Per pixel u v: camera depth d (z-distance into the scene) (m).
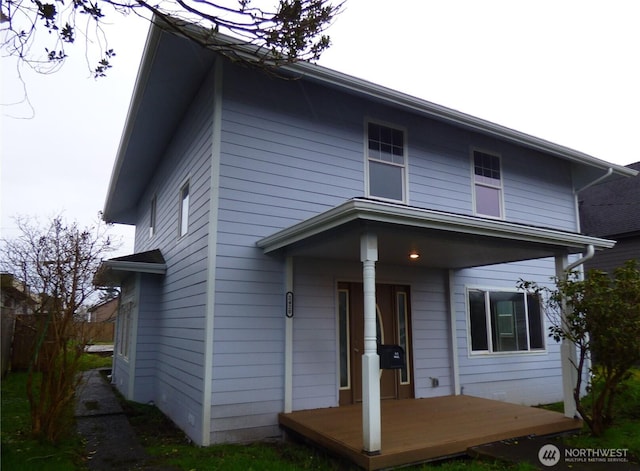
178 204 8.21
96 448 5.61
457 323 8.20
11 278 12.08
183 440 6.20
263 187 6.55
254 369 6.05
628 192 15.70
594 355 6.02
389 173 7.84
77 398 6.67
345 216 4.77
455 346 8.02
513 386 8.70
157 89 7.32
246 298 6.17
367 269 4.80
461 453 4.95
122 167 10.90
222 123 6.37
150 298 9.30
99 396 9.38
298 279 6.66
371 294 4.77
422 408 6.62
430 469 4.46
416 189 8.02
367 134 7.68
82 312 6.67
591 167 10.43
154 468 4.79
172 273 8.25
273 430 6.04
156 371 8.96
